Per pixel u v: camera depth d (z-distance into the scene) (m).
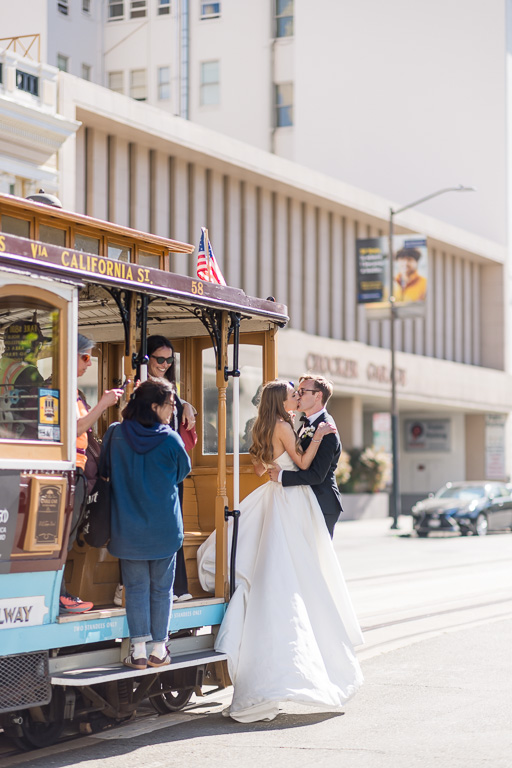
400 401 43.62
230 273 35.06
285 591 7.30
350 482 40.38
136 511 6.53
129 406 6.71
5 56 21.70
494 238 50.41
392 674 8.84
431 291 46.97
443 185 50.31
